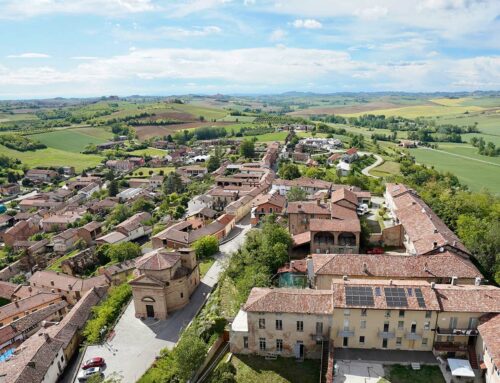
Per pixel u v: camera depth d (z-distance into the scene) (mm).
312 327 64062
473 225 98125
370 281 66812
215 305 81000
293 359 65188
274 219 121750
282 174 192125
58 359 72875
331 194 137250
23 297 110750
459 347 61375
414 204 104000
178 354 61531
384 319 62438
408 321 62156
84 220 185875
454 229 105188
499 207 118062
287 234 99500
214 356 68062
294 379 60688
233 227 134875
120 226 149375
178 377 61906
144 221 163375
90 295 94062
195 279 91125
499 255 81938
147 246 136125
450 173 197375
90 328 79188
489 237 87312
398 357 62344
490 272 83062
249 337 65938
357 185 164000
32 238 175000
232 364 64625
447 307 60719
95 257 131625
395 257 76875
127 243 130125
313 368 62844
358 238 94750
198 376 63438
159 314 81062
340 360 62094
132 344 74375
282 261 90062
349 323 63281
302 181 161000
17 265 144375
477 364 59062
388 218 118750
